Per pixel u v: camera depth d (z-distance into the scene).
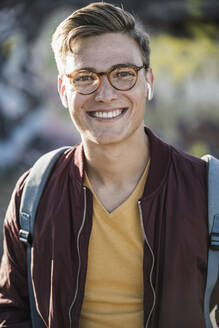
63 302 1.55
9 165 8.44
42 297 1.60
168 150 1.59
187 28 6.88
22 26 6.19
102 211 1.56
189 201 1.50
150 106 10.13
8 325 1.69
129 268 1.54
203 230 1.47
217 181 1.49
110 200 1.58
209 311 1.48
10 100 8.45
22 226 1.63
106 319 1.54
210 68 8.51
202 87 9.84
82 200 1.58
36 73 8.85
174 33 6.99
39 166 1.69
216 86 9.58
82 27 1.46
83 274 1.54
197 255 1.46
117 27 1.47
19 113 8.67
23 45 7.24
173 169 1.55
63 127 9.66
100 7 1.49
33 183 1.65
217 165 1.54
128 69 1.48
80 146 1.65
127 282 1.54
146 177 1.58
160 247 1.49
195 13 6.32
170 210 1.50
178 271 1.46
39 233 1.60
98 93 1.47
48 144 9.27
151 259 1.49
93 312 1.56
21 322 1.70
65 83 1.56
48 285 1.59
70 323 1.53
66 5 5.80
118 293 1.55
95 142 1.51
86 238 1.55
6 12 5.98
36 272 1.60
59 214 1.58
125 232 1.54
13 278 1.71
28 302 1.75
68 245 1.56
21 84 8.47
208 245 1.47
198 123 9.74
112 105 1.48
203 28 6.79
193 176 1.54
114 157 1.53
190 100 9.94
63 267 1.55
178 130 9.67
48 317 1.59
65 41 1.51
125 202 1.55
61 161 1.68
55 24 3.68
